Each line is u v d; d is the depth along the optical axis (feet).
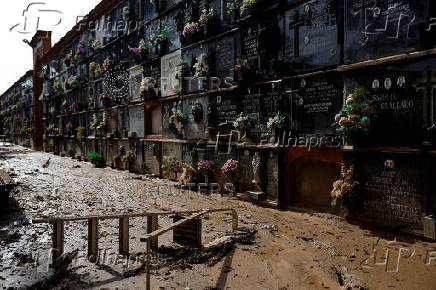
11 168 61.52
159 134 52.54
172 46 47.52
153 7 51.83
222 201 32.76
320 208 28.02
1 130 208.23
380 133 22.63
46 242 20.06
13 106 169.68
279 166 29.86
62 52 98.63
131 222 24.80
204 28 39.50
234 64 35.40
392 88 22.00
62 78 99.40
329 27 25.96
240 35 34.50
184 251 18.53
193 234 19.22
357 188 24.00
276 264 17.02
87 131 81.41
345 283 14.90
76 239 20.51
